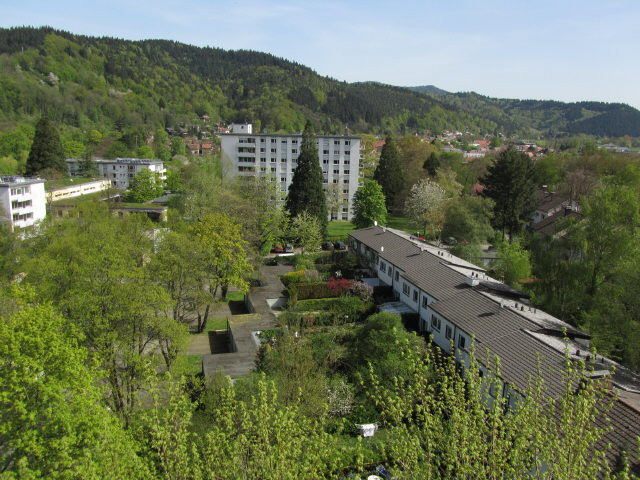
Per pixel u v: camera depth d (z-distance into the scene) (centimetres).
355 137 10131
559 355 2570
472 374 1534
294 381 2514
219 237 4544
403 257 4784
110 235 4281
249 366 3378
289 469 1426
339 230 8862
